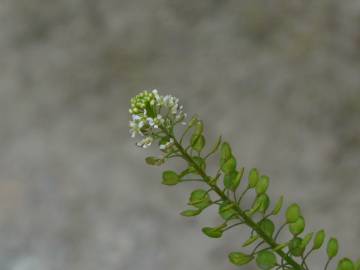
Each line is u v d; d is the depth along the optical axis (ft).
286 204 1.73
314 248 0.62
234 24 2.02
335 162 1.77
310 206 1.72
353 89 1.86
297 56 1.94
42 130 1.97
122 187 1.82
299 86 1.90
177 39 2.04
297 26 1.98
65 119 1.97
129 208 1.79
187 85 1.95
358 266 0.62
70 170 1.88
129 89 1.98
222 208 0.61
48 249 1.76
